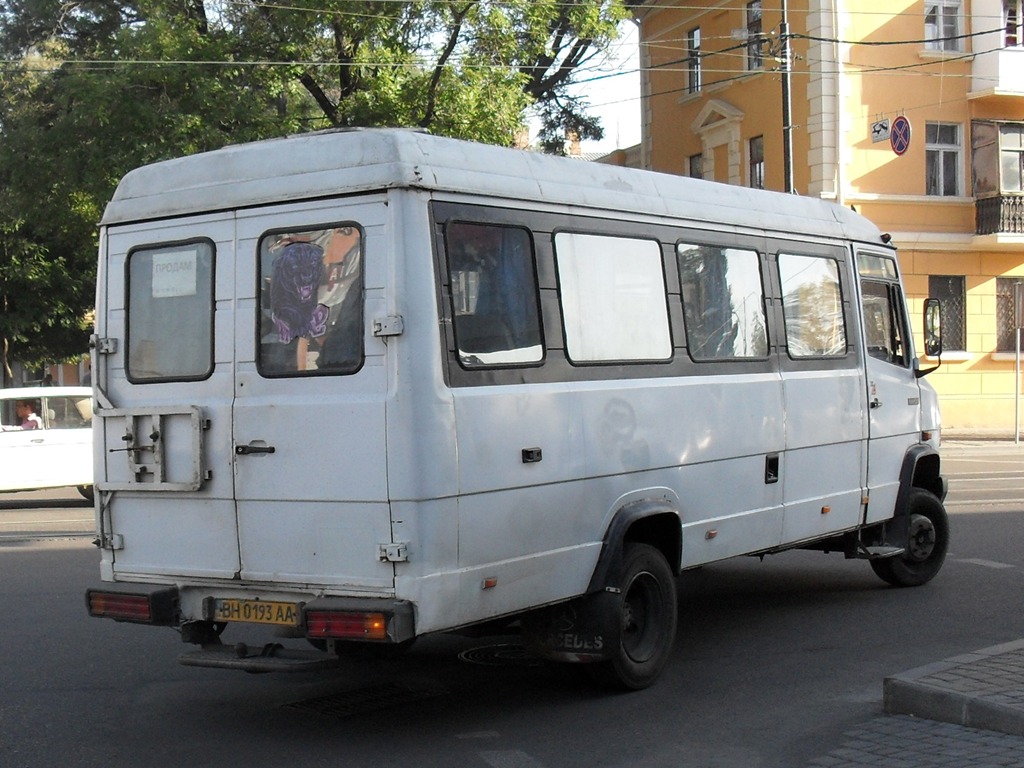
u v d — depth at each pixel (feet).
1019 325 84.38
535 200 21.48
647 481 23.57
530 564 20.65
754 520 26.89
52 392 57.57
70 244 102.37
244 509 20.17
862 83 92.89
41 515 53.67
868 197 92.63
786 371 28.35
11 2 86.89
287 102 78.48
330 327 19.45
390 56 72.69
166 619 20.88
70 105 74.02
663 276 24.59
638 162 128.26
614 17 81.92
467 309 19.77
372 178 19.11
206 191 20.92
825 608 31.09
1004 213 94.07
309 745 20.16
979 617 29.50
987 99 95.71
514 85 75.77
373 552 18.86
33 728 21.18
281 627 20.10
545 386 21.18
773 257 28.37
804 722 21.01
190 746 20.12
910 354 34.19
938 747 18.61
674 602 24.29
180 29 71.20
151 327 21.61
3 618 29.96
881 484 31.99
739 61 101.81
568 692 23.45
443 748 19.89
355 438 19.01
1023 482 58.80
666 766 18.79
